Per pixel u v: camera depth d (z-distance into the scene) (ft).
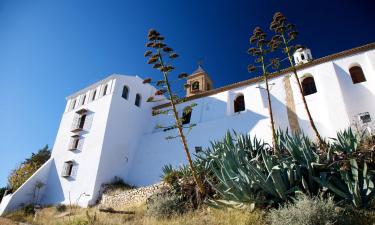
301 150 26.71
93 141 69.51
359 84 54.39
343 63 58.90
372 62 54.80
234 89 73.10
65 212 53.47
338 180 23.48
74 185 65.10
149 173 69.31
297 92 61.31
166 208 32.42
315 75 60.54
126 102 78.64
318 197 22.41
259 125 60.85
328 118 52.95
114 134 71.05
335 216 18.80
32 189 68.23
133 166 73.72
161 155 71.46
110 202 54.54
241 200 25.12
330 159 25.72
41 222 43.14
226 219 25.02
